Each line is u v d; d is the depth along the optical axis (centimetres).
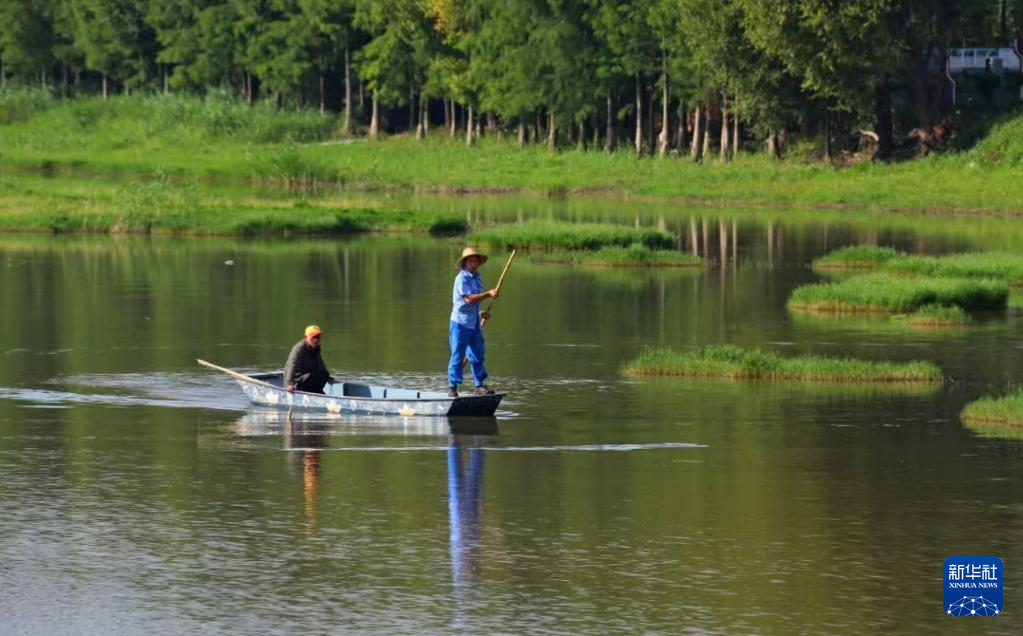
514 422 6500
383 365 8050
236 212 18350
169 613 4044
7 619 4003
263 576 4347
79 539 4694
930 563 4484
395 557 4528
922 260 12294
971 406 6638
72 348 8619
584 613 4050
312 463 5709
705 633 3912
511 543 4672
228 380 7581
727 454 5891
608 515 4994
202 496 5212
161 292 11462
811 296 10562
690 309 10562
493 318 10081
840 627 3959
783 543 4681
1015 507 5100
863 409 6819
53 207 18900
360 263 13812
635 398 7081
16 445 6009
